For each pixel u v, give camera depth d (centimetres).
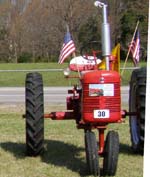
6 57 6944
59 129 1246
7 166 888
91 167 803
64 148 1030
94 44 970
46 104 1894
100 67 893
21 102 2072
